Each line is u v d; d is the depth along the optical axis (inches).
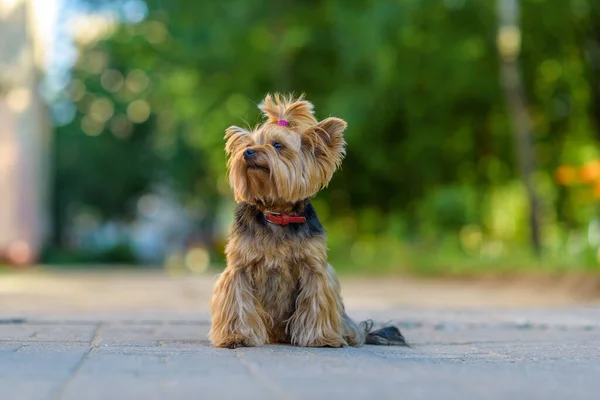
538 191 921.5
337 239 1136.2
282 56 1010.1
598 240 813.9
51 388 154.7
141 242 2381.9
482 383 168.1
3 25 1290.6
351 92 962.7
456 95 976.9
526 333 308.3
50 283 795.4
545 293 647.1
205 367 185.5
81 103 1817.2
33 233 1342.3
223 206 1793.8
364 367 189.0
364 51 887.7
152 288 714.8
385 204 1158.3
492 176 1073.5
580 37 919.0
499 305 503.2
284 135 243.4
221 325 241.4
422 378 173.5
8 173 1290.6
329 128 251.4
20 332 282.8
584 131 1008.2
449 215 967.6
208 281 859.4
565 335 299.4
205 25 1025.5
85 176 1843.0
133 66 1080.8
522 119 841.5
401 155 1077.8
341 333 246.7
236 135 253.3
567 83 962.7
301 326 242.8
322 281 243.8
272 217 241.9
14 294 603.8
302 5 1038.4
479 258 868.6
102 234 2266.2
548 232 989.8
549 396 154.1
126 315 366.3
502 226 1101.7
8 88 1290.6
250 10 1005.8
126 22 1056.2
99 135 1830.7
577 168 854.5
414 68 946.7
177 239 1875.0
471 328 329.1
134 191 1887.3
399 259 968.3
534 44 927.7
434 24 901.8
